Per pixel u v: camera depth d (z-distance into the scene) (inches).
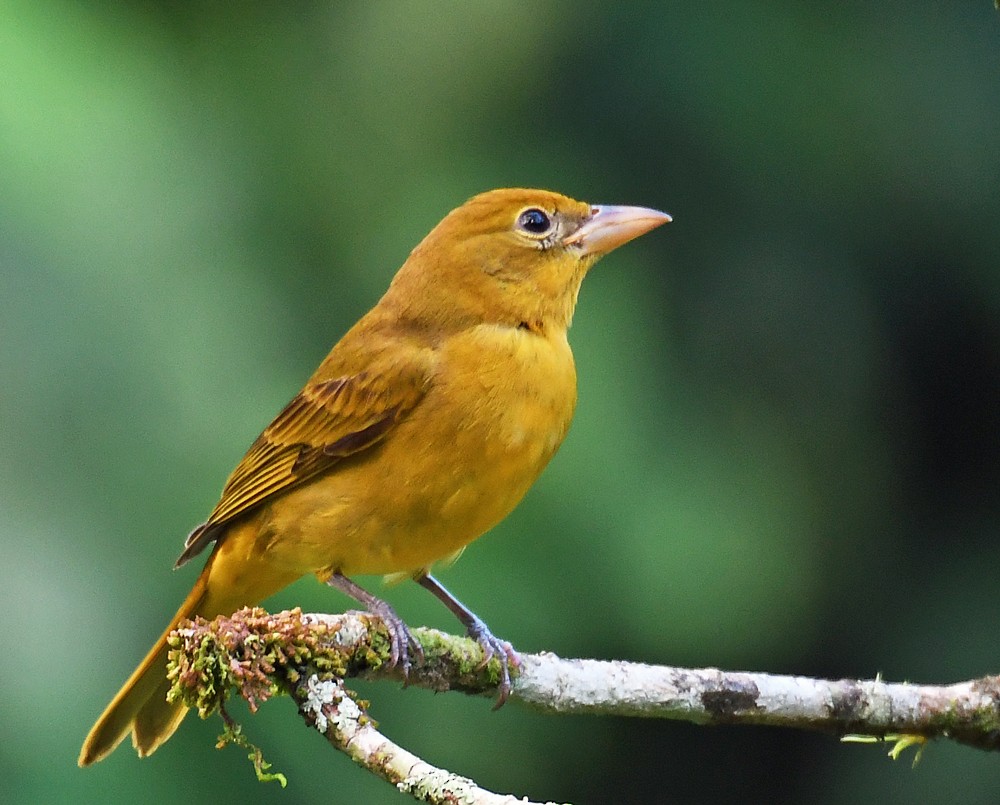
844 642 550.6
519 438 328.5
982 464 581.6
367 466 331.6
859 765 556.7
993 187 556.7
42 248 425.1
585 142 542.9
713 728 562.9
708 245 550.6
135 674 332.8
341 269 507.8
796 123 548.4
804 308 553.0
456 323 340.5
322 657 279.9
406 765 263.3
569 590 458.3
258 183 501.4
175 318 445.1
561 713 312.8
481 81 537.3
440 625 435.8
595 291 510.9
